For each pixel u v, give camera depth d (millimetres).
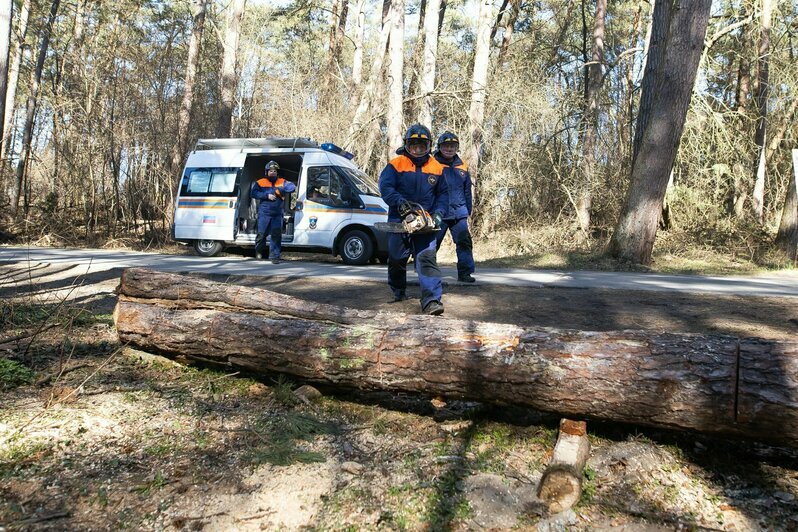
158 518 2596
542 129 18406
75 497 2701
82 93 19266
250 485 2891
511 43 26047
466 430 3578
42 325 5016
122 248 17219
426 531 2570
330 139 20703
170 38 21969
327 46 36125
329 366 3828
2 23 17672
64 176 19016
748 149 19469
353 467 3057
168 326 4406
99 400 3773
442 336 3588
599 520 2676
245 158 14328
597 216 19391
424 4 28297
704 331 5656
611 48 31219
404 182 5883
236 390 4152
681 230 16266
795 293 7883
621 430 3471
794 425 2846
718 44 20562
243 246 14852
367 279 8938
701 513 2734
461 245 8734
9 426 3297
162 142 19484
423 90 17938
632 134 21125
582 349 3273
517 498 2836
